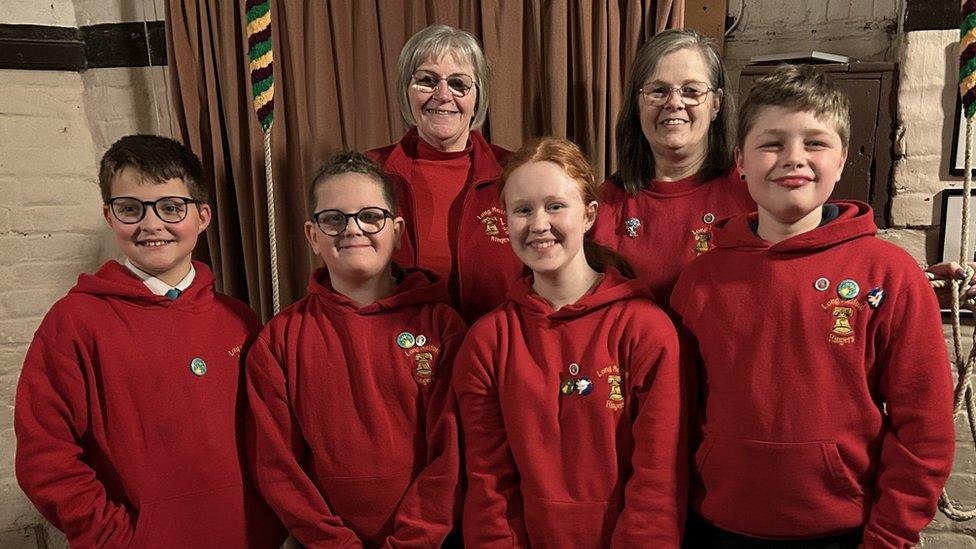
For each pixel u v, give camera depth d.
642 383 1.02
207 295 1.20
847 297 0.94
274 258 1.27
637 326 1.03
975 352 1.12
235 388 1.17
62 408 1.07
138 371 1.09
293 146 1.79
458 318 1.19
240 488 1.15
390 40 1.71
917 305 0.92
